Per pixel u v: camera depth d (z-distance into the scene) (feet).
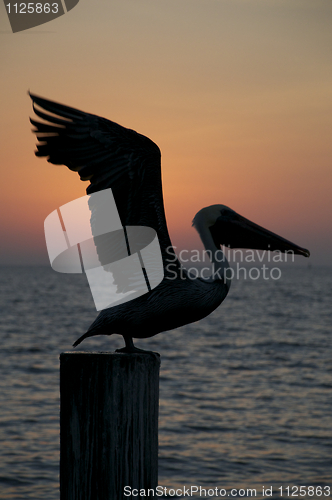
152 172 15.23
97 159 14.32
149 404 12.15
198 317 16.88
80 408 11.93
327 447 43.88
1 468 38.22
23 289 361.10
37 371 77.66
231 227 18.63
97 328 15.71
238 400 60.80
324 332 131.03
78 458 11.90
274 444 44.86
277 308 208.13
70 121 14.03
